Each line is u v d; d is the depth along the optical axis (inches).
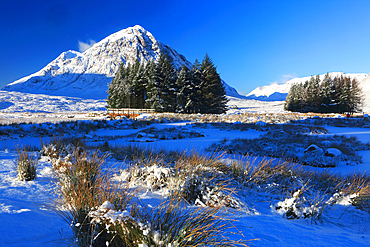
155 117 1266.0
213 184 156.1
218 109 1931.6
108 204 73.8
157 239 70.5
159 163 210.5
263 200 168.4
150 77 1911.9
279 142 538.0
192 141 608.1
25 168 159.6
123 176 163.2
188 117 1350.9
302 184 203.2
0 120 1063.0
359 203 171.5
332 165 369.4
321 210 148.7
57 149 277.4
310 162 377.4
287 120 1358.3
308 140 600.7
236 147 488.7
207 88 1852.9
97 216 71.3
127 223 72.3
